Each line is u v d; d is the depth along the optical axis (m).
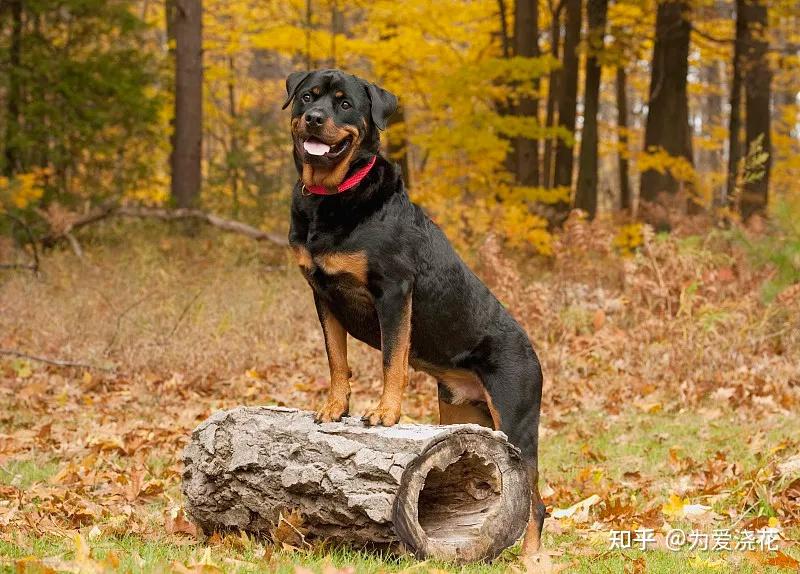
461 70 17.41
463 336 5.34
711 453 7.65
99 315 11.60
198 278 14.40
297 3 23.67
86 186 19.27
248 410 5.09
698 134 44.16
